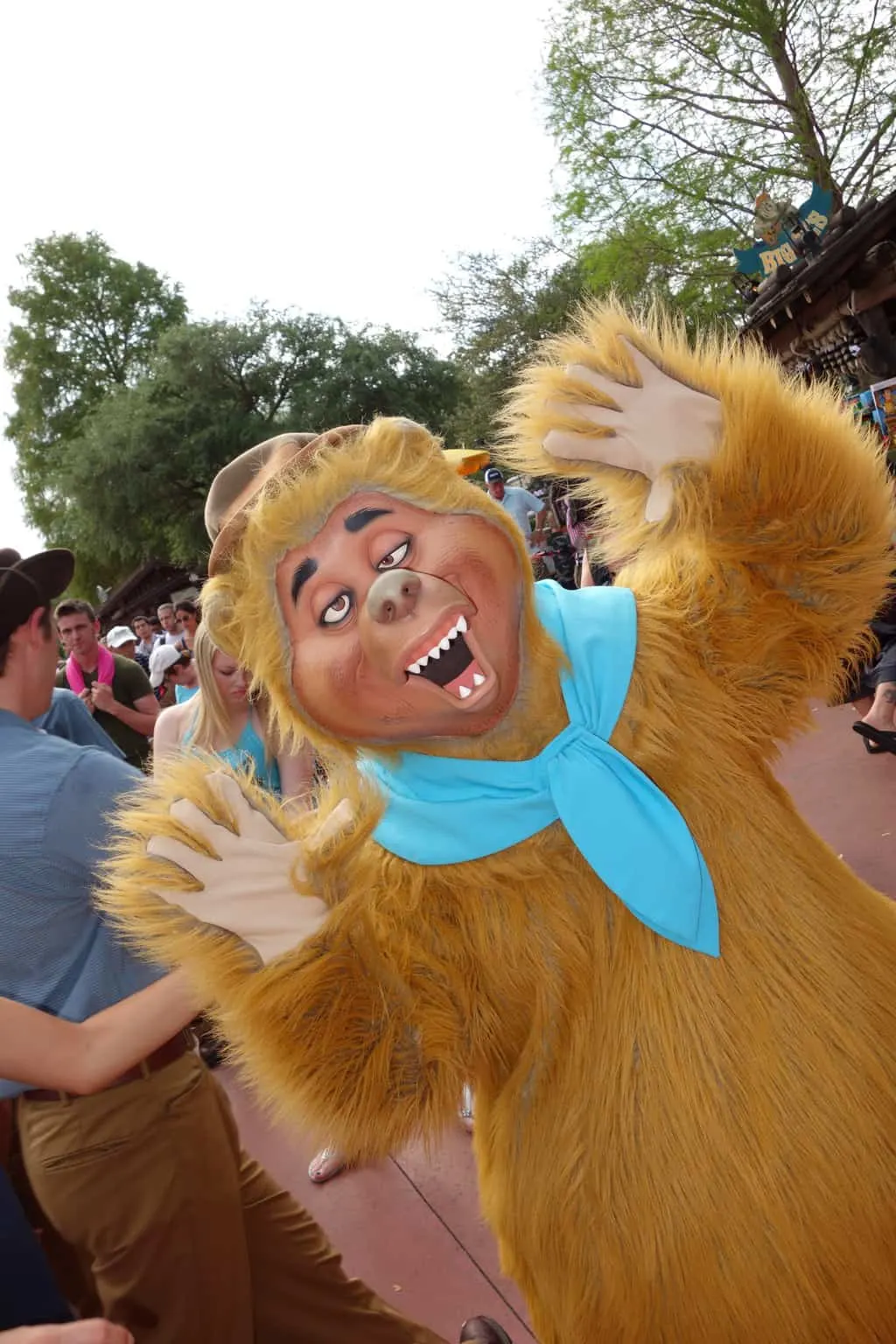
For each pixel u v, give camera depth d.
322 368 35.31
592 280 23.12
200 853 1.32
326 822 1.41
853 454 1.49
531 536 10.11
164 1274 1.91
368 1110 1.32
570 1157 1.35
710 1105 1.30
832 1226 1.27
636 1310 1.32
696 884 1.32
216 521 1.64
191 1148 1.91
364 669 1.32
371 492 1.36
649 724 1.42
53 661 2.11
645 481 1.51
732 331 1.55
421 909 1.36
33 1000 1.85
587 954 1.36
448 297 33.47
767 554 1.48
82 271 47.62
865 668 1.69
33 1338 1.33
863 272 10.13
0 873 1.79
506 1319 2.61
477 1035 1.38
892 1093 1.33
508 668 1.37
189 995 1.54
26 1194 2.14
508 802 1.36
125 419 35.84
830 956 1.37
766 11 19.77
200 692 2.74
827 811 4.73
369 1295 2.17
